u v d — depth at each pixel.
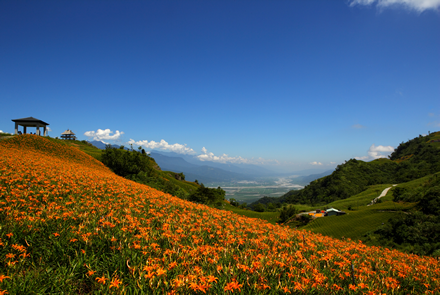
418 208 66.00
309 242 7.96
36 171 15.95
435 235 42.34
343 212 80.00
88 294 4.04
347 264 5.95
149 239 5.90
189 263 4.66
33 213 7.02
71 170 20.36
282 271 5.06
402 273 6.23
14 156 23.86
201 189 64.56
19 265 4.35
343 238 11.47
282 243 7.53
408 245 43.47
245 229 8.74
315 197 195.38
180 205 12.85
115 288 3.81
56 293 3.89
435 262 8.45
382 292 4.94
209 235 7.25
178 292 3.81
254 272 4.58
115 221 7.20
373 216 68.81
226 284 4.20
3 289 3.62
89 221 6.72
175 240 5.79
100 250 5.13
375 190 156.50
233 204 114.38
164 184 55.12
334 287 4.63
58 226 6.09
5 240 4.99
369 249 9.02
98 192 12.80
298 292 4.32
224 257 5.40
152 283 3.88
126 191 14.98
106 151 62.88
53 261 4.78
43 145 46.69
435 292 5.37
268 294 4.26
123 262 4.66
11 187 10.51
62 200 9.57
